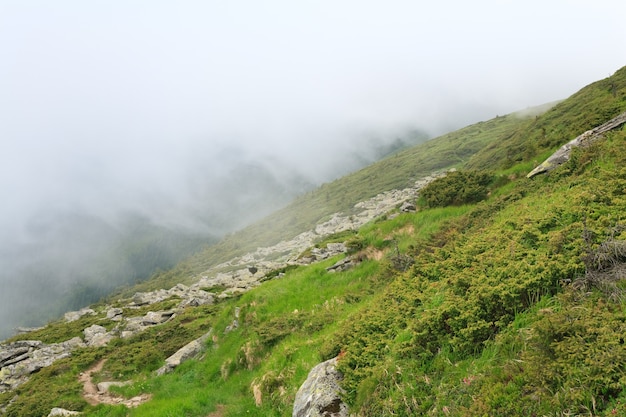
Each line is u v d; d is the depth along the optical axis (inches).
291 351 574.2
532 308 288.2
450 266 445.7
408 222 908.0
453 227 735.7
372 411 302.2
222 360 799.1
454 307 322.7
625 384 189.6
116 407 739.4
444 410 250.5
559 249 339.6
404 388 294.2
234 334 852.6
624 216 356.2
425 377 289.4
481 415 223.9
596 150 656.4
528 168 946.7
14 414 834.8
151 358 1050.7
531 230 402.3
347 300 714.8
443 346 307.9
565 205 448.1
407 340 346.3
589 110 1409.9
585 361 208.5
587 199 425.4
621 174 474.6
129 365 1045.8
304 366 507.2
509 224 505.4
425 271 478.0
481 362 269.3
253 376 633.0
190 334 1215.6
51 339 1692.9
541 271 312.7
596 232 321.1
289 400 474.9
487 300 310.2
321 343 551.8
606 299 256.1
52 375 1096.2
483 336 292.5
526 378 226.7
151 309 2010.3
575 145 778.2
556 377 216.2
